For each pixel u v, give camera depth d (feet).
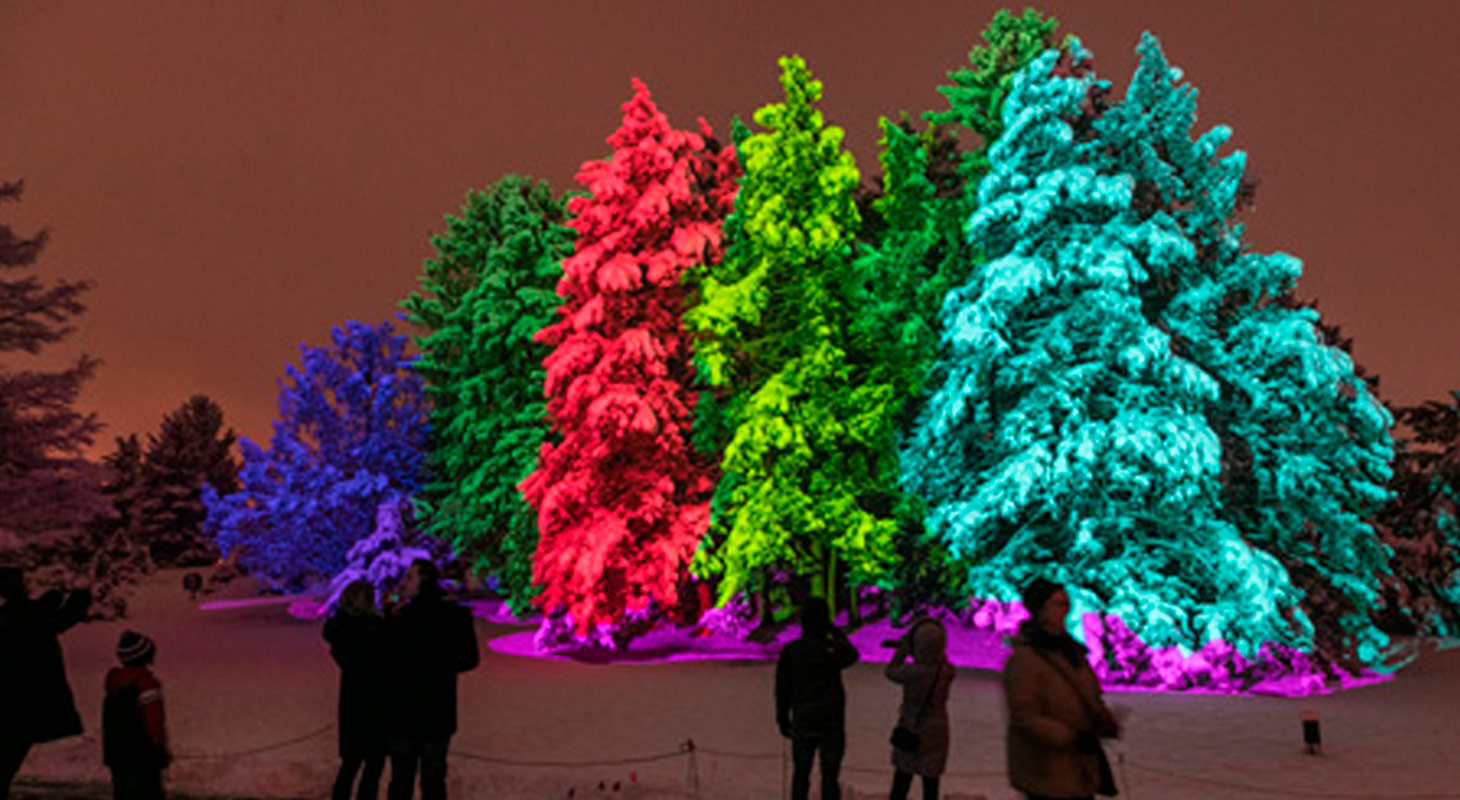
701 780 43.68
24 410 115.03
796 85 105.40
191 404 306.96
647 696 74.90
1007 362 87.10
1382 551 85.30
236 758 48.14
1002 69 107.34
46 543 117.80
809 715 29.19
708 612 108.37
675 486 109.81
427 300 168.14
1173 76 89.40
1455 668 91.09
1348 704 68.95
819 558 104.63
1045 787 17.28
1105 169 90.27
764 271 102.63
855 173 103.65
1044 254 87.30
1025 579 84.02
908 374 102.47
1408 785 42.60
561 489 100.48
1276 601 78.07
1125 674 78.54
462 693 76.79
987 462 91.56
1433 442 128.16
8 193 117.50
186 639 124.88
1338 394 85.87
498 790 38.70
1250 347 86.63
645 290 106.11
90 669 92.27
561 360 101.81
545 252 148.05
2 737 26.00
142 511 285.64
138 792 24.29
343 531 157.69
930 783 29.66
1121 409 82.12
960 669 87.35
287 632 134.62
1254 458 85.20
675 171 105.60
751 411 100.89
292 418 163.73
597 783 41.04
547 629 106.42
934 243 105.70
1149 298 89.20
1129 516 82.38
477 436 143.95
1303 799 39.78
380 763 28.12
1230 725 59.47
